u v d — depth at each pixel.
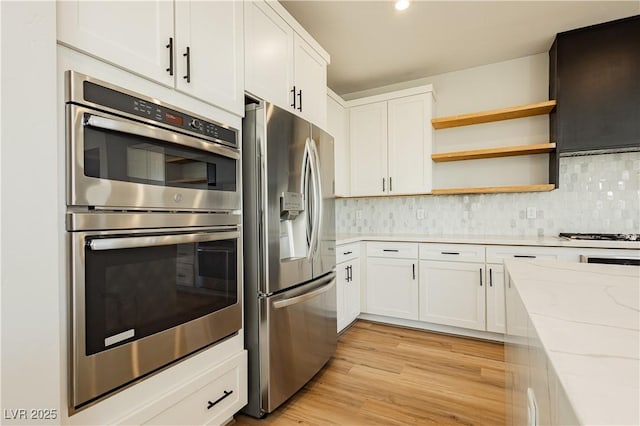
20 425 0.81
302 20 2.43
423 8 2.31
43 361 0.85
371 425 1.68
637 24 2.45
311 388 2.04
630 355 0.49
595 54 2.55
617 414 0.34
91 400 0.99
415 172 3.22
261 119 1.71
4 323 0.78
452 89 3.35
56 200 0.89
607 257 2.33
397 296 3.10
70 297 0.94
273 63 1.92
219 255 1.49
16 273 0.80
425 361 2.39
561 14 2.40
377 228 3.71
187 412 1.32
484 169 3.22
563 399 0.40
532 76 3.03
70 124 0.94
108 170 1.03
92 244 0.97
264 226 1.70
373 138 3.41
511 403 1.20
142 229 1.14
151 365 1.16
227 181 1.55
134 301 1.11
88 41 1.00
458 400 1.89
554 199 2.95
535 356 0.62
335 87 3.72
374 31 2.60
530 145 2.76
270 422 1.71
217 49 1.50
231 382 1.56
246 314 1.75
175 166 1.27
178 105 1.31
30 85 0.83
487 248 2.72
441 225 3.40
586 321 0.65
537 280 1.05
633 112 2.46
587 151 2.62
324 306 2.22
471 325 2.79
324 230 2.24
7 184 0.79
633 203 2.70
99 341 1.00
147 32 1.18
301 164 2.00
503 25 2.54
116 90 1.07
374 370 2.26
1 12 0.78
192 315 1.34
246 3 1.72
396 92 3.30
